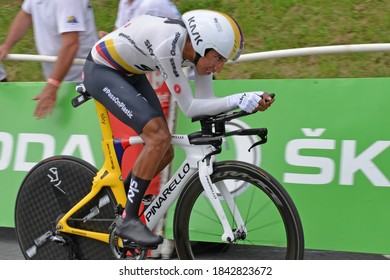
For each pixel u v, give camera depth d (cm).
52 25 1503
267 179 1190
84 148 1502
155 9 1362
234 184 1336
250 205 1355
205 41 1135
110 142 1271
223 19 1152
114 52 1206
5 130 1567
